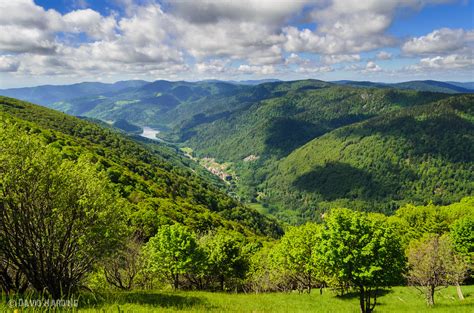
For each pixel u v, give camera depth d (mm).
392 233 28891
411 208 98562
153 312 17172
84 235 19875
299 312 27109
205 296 32594
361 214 29578
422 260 38438
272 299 38031
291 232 53531
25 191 18203
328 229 30234
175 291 35750
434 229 84625
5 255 18453
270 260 59500
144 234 61281
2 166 17859
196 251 43438
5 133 18812
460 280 42531
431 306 35812
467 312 28891
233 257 51625
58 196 19188
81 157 22562
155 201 110062
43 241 18922
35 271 18328
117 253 23391
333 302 41250
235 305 28219
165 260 41969
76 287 20234
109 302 16594
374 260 27109
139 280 42688
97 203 20469
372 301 43250
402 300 43469
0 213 17719
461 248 53125
